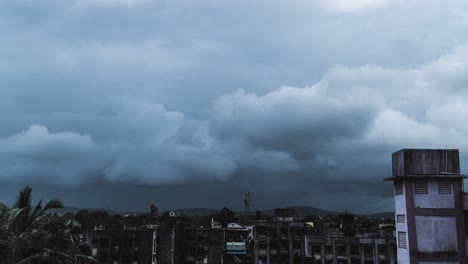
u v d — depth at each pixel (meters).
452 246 37.38
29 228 25.05
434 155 38.81
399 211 39.94
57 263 24.67
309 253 78.81
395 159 40.59
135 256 77.19
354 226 91.62
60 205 27.89
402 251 39.03
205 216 128.12
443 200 38.16
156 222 99.56
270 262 80.12
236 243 85.06
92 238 77.19
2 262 21.25
